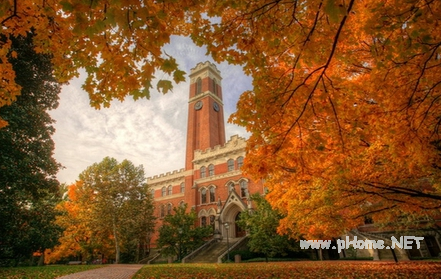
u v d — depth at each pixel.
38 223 16.02
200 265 18.94
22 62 11.48
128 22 2.49
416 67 3.90
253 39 3.73
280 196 10.33
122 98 3.85
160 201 44.41
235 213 32.03
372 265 14.00
